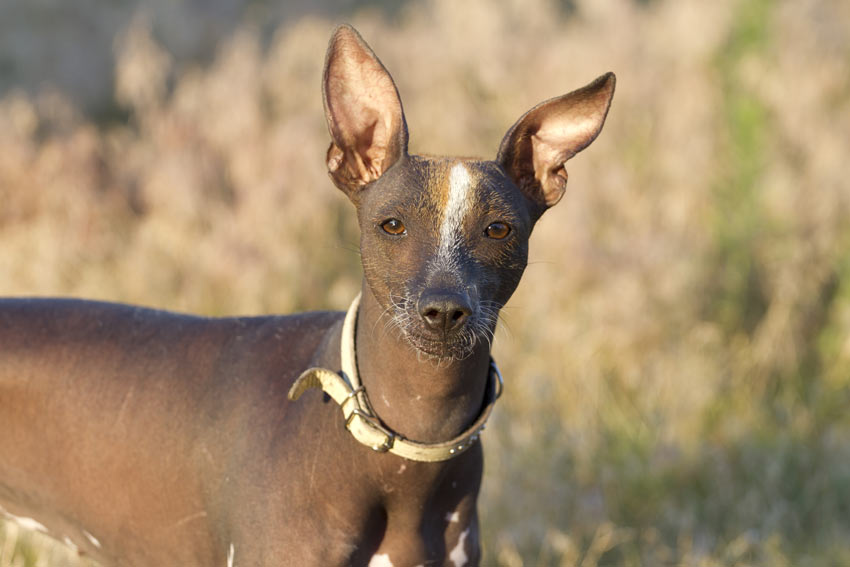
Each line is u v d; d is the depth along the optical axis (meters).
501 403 10.22
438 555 5.73
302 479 5.43
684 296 11.41
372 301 5.34
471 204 5.10
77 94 17.69
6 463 6.14
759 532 8.98
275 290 11.35
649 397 10.34
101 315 6.20
